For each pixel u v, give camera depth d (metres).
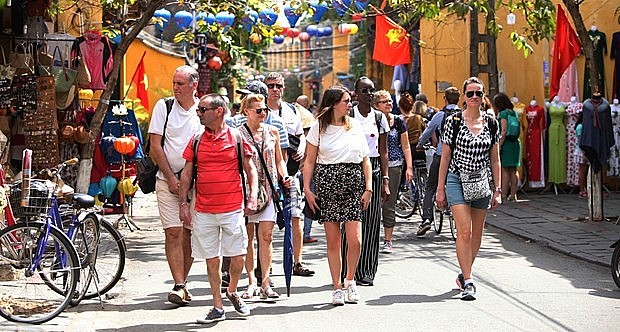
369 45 44.72
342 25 31.98
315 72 90.56
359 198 13.17
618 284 14.02
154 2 18.53
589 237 19.70
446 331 11.35
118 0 20.38
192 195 12.80
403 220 23.95
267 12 22.28
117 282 14.49
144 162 13.15
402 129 16.86
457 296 13.67
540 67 29.50
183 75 12.95
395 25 25.83
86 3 22.69
